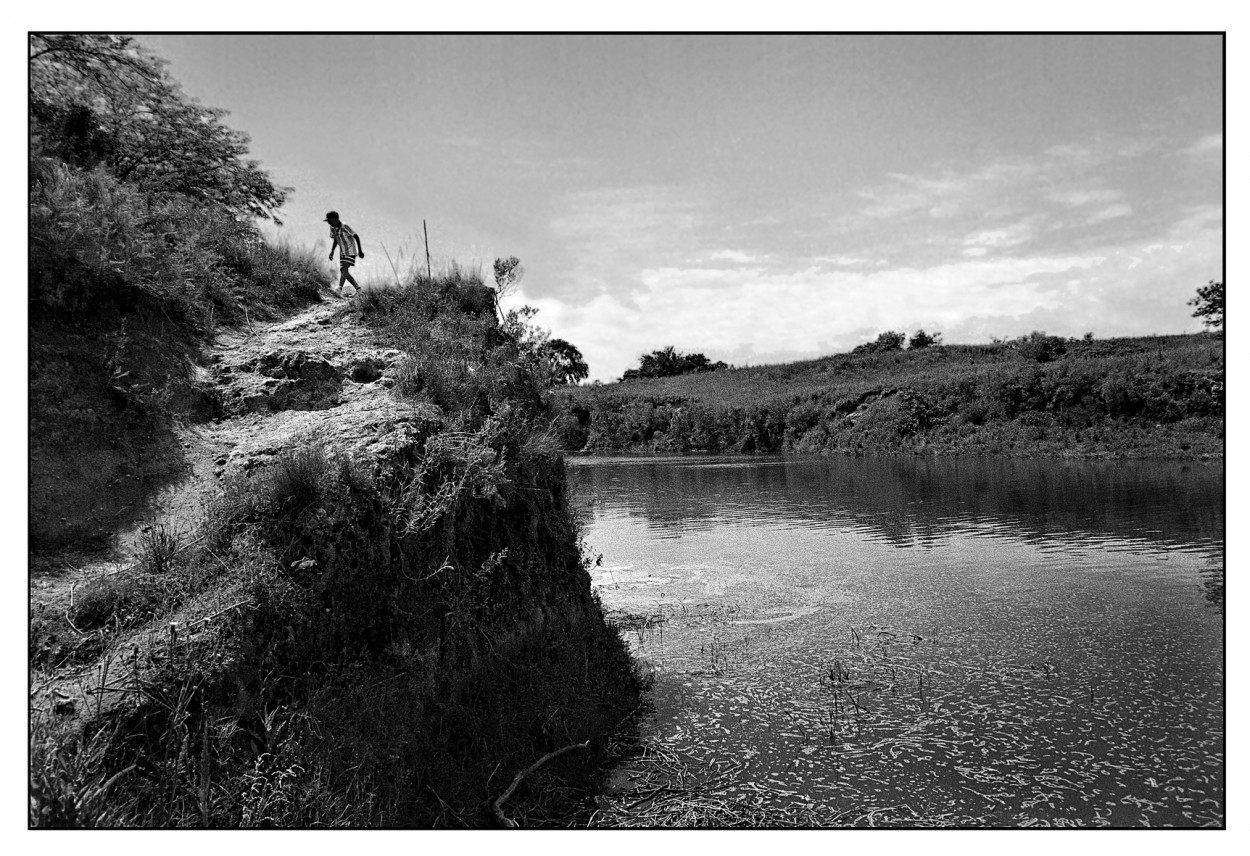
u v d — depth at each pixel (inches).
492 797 211.3
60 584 187.3
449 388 300.0
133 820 143.9
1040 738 263.1
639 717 285.6
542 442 320.5
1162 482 925.8
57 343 255.1
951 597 444.5
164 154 537.3
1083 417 1459.2
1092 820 212.5
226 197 574.2
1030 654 344.8
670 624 400.5
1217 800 222.1
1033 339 2022.6
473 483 259.9
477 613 251.3
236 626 178.2
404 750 196.2
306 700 182.9
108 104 502.3
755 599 448.5
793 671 330.0
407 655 213.2
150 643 170.1
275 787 163.0
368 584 209.8
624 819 215.6
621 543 642.8
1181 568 497.4
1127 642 358.6
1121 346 1989.4
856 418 1813.5
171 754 156.6
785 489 1043.3
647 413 2329.0
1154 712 281.6
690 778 239.9
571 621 307.9
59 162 321.7
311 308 404.2
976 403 1616.6
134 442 247.0
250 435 271.7
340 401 297.6
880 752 255.0
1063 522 682.2
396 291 390.9
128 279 287.0
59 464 223.6
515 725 237.5
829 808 220.7
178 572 192.5
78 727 150.0
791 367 2832.2
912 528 684.1
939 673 324.2
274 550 197.3
